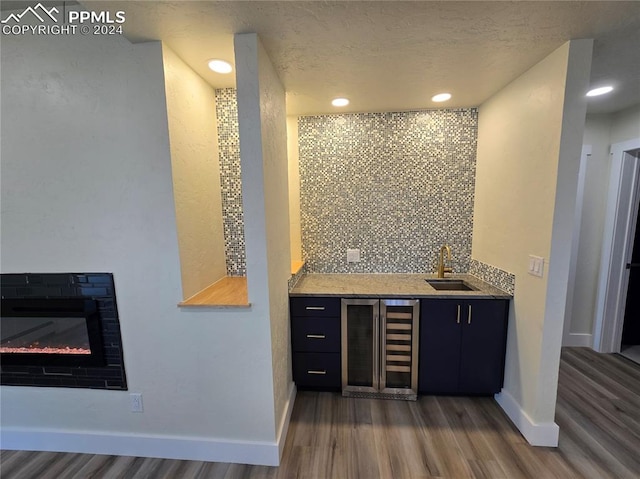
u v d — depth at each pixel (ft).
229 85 6.53
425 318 6.99
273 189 5.48
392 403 7.16
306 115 8.53
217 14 4.04
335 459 5.55
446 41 4.81
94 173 5.07
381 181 8.61
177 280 5.21
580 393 7.45
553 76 5.18
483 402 7.15
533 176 5.78
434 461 5.46
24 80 4.96
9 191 5.22
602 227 9.30
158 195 5.03
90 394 5.69
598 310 9.48
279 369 5.86
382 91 6.88
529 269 5.91
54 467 5.51
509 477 5.12
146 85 4.80
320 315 7.17
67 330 5.56
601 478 5.09
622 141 8.60
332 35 4.60
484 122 7.73
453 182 8.42
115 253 5.24
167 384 5.52
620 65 5.71
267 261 5.01
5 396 5.83
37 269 5.38
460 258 8.64
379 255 8.89
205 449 5.59
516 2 3.84
